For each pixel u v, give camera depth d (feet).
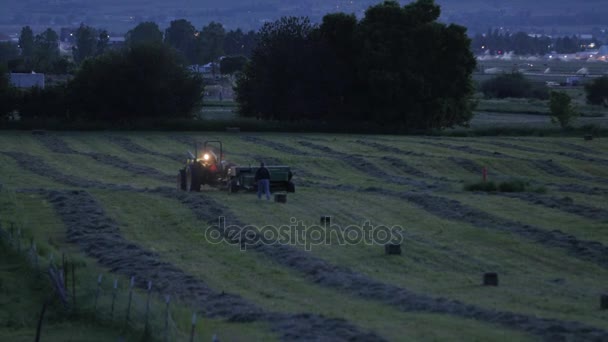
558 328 196.44
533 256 294.46
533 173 588.91
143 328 202.28
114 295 228.22
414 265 279.08
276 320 211.00
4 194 418.92
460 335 195.31
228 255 296.51
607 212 385.70
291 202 414.21
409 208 400.06
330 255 293.84
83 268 270.67
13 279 256.73
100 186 484.74
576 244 310.45
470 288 246.27
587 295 237.86
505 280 258.16
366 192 459.32
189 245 314.76
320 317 212.84
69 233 338.13
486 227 349.61
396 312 219.82
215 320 214.69
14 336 207.51
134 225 354.54
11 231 306.55
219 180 450.30
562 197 434.71
